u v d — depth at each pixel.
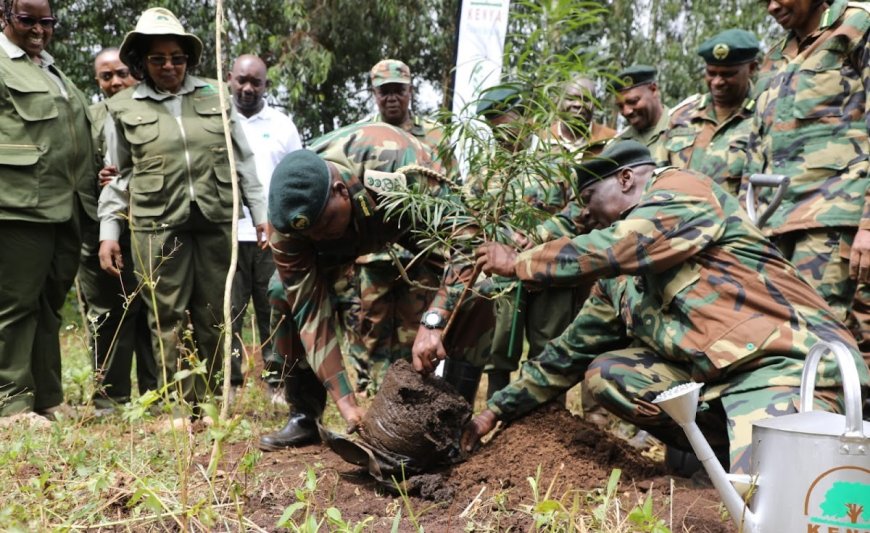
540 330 5.23
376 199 3.69
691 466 3.84
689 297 3.48
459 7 5.95
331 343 3.87
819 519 2.46
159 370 5.35
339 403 3.84
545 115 3.54
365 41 13.23
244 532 2.97
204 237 5.39
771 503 2.56
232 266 3.79
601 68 3.64
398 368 3.73
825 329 3.41
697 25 12.80
